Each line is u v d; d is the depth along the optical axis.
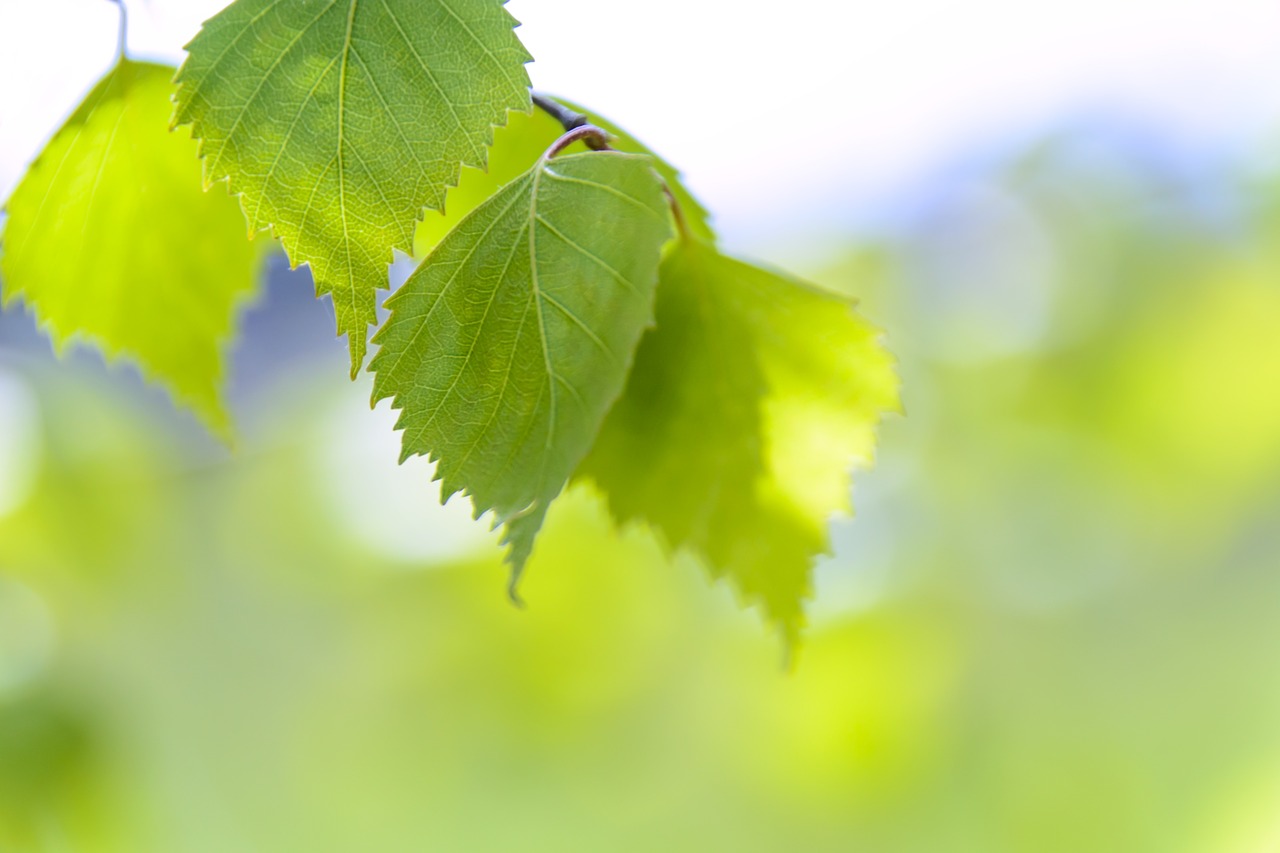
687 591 0.92
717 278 0.52
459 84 0.46
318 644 0.97
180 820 0.96
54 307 0.52
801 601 0.53
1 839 0.72
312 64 0.46
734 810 0.94
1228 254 0.97
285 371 0.97
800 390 0.52
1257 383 0.96
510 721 0.94
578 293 0.47
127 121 0.51
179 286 0.53
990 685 0.93
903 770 0.89
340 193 0.46
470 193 0.50
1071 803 0.94
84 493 0.85
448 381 0.47
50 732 0.77
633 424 0.52
